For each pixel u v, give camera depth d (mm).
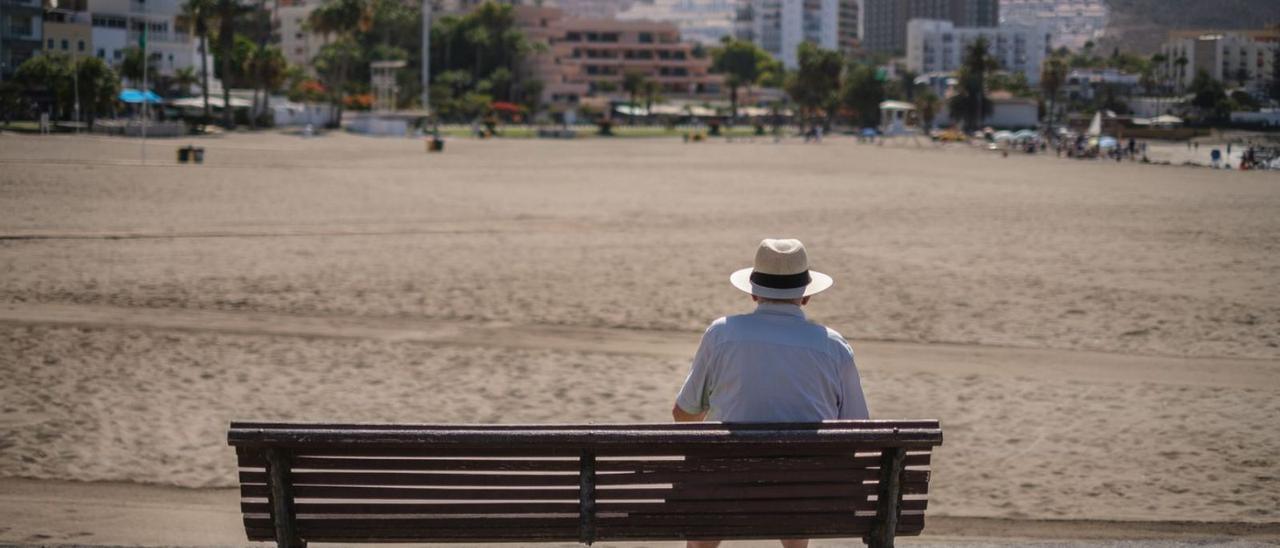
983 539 7121
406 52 166625
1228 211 29672
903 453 4258
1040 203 32969
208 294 15906
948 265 19547
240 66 107062
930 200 34500
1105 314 14969
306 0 195875
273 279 17312
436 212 29000
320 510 4383
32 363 11695
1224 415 10195
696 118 172500
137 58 93875
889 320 14586
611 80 189375
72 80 79500
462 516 4406
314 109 117688
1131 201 33375
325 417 9984
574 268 19031
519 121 153000
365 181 39938
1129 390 11102
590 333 13750
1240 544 5848
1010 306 15562
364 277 17656
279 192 33844
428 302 15609
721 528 4414
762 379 4375
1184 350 12914
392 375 11523
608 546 6812
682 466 4336
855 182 43969
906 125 156125
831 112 168125
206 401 10445
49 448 8930
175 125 80062
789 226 26391
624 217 28375
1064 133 90625
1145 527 7395
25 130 74188
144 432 9430
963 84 143375
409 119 111312
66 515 7406
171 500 7805
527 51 172500
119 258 19219
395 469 4305
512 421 9969
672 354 12664
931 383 11359
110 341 12789
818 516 4402
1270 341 13305
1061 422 9977
